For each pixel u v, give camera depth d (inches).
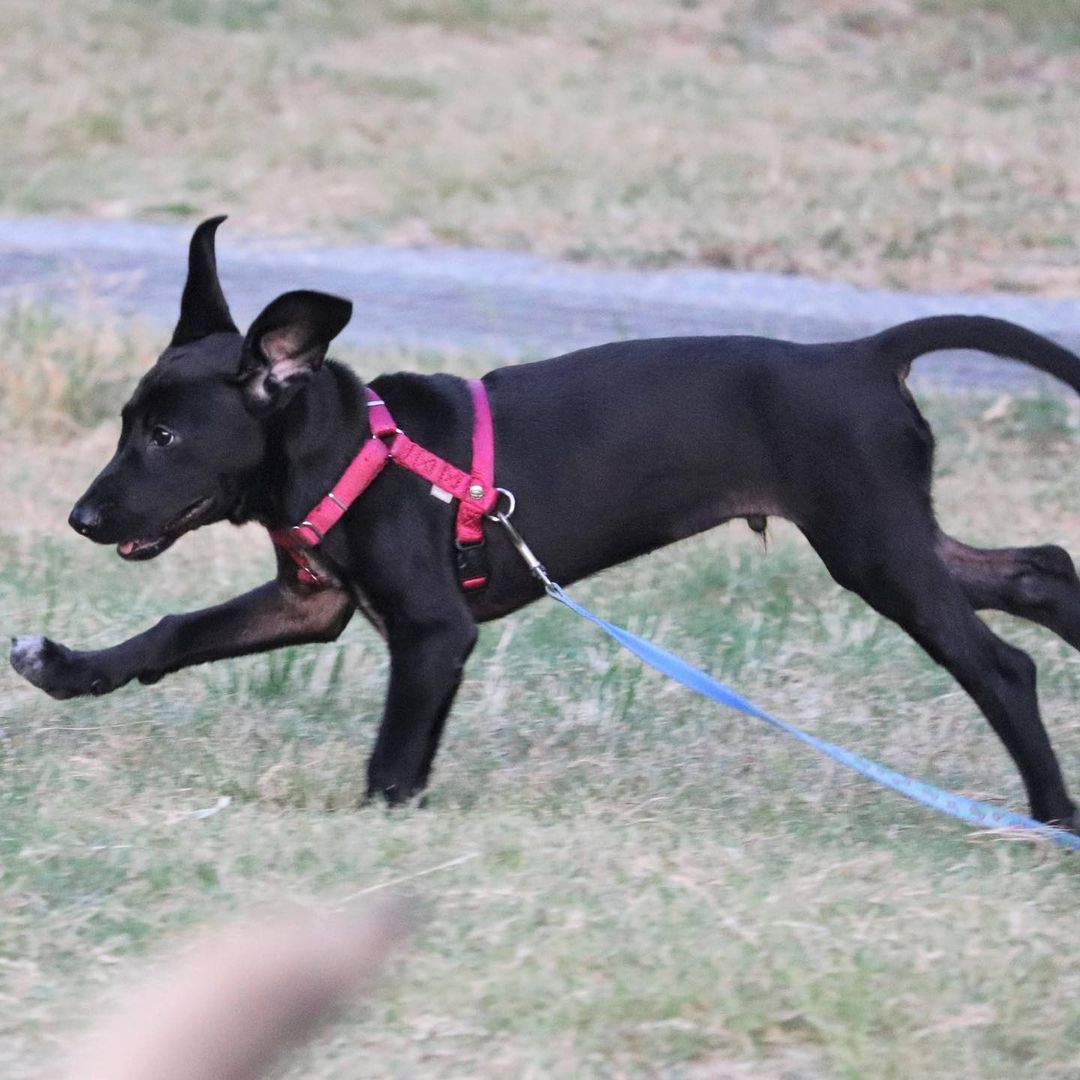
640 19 1454.2
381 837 317.4
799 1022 259.1
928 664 442.9
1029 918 292.7
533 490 353.4
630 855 312.8
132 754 373.7
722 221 977.5
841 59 1407.5
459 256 956.0
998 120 1210.0
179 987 231.5
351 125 1165.1
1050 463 631.8
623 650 444.1
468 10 1427.2
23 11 1332.4
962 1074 248.5
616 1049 252.2
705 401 355.9
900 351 356.2
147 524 342.6
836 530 352.5
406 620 346.3
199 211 1031.6
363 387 350.9
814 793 367.2
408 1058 247.6
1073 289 895.7
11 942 274.7
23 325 705.6
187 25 1344.7
